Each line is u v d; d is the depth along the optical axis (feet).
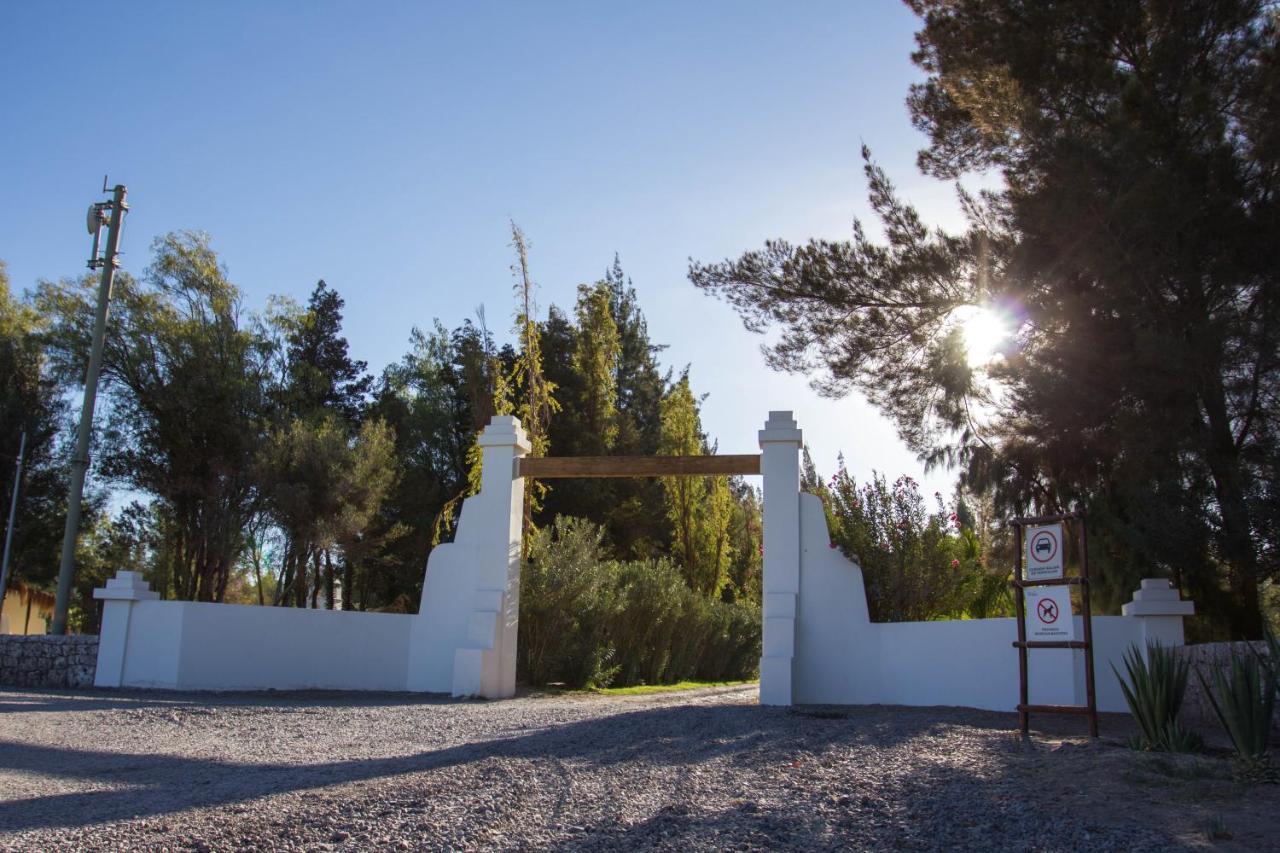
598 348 109.19
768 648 41.63
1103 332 36.09
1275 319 31.53
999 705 38.52
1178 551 33.04
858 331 49.06
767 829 16.93
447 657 49.42
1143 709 24.67
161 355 93.97
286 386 105.29
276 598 101.81
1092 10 39.11
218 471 92.32
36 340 95.76
